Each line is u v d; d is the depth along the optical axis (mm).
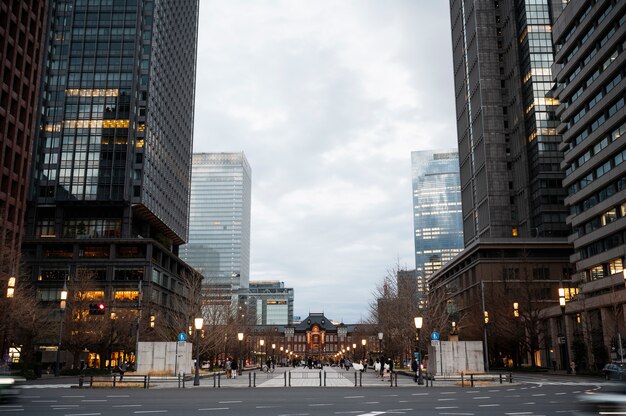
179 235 132000
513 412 18000
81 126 107438
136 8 113375
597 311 69438
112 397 25422
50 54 111000
